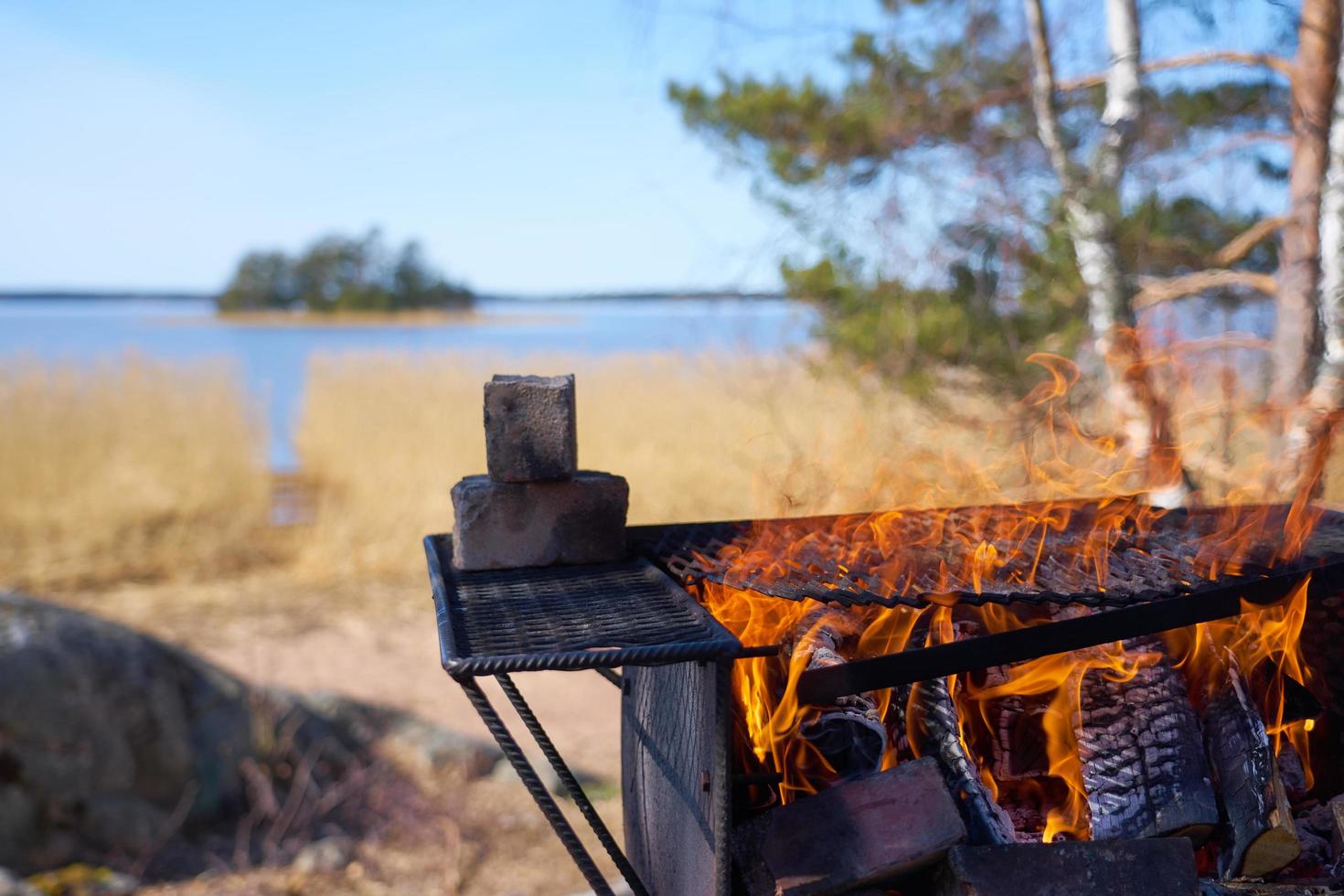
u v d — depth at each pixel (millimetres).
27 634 3674
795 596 1580
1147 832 1772
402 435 9555
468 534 1857
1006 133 4773
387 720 4906
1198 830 1797
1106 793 1817
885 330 4758
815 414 5879
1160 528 2246
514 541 1876
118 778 3680
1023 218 4594
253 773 4094
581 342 12773
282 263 75188
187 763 3898
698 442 8359
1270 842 1762
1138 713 1884
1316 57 3543
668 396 9258
